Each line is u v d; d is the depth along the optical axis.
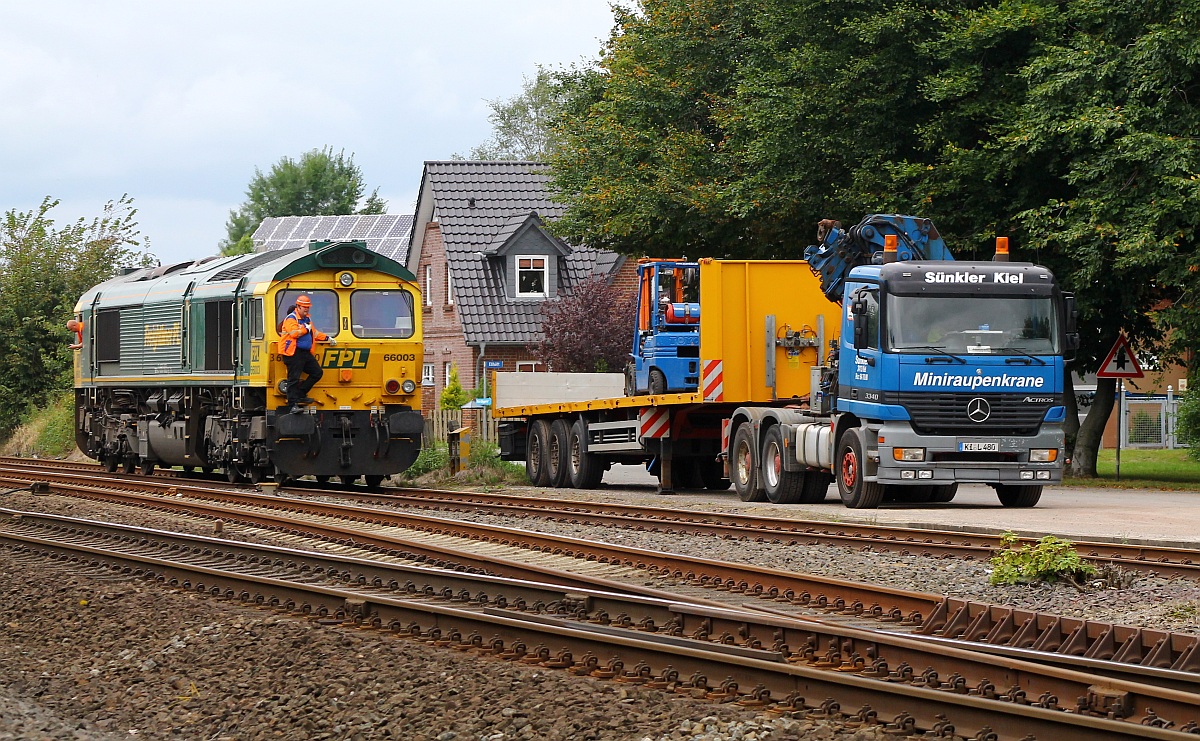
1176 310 30.59
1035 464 25.56
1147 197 29.91
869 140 34.62
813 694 10.06
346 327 31.19
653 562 17.78
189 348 33.94
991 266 25.84
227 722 10.38
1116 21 31.22
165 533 20.09
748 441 29.05
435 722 9.96
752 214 37.12
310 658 12.12
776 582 15.75
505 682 10.93
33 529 22.58
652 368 33.12
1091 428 36.47
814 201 35.97
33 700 11.22
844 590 14.83
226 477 36.88
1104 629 11.47
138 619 14.24
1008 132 31.98
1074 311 26.06
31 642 13.55
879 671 11.00
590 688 10.66
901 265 25.69
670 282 33.12
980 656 10.43
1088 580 16.06
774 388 29.80
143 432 36.56
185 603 15.09
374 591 15.91
